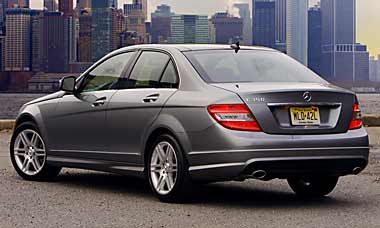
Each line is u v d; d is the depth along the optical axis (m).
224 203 9.92
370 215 9.12
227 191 11.05
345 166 9.62
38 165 11.98
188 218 8.86
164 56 10.41
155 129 9.97
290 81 10.12
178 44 10.66
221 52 10.36
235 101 9.28
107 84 11.06
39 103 12.05
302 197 10.55
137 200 10.12
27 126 12.09
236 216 9.00
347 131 9.69
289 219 8.82
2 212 9.19
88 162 11.09
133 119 10.35
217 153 9.24
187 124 9.55
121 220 8.73
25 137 12.14
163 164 9.94
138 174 10.32
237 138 9.16
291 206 9.76
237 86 9.54
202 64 10.02
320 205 9.85
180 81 9.94
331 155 9.47
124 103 10.52
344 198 10.45
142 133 10.20
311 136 9.41
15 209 9.40
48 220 8.72
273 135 9.28
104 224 8.50
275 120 9.32
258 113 9.27
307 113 9.48
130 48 11.05
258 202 10.06
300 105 9.45
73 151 11.34
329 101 9.62
